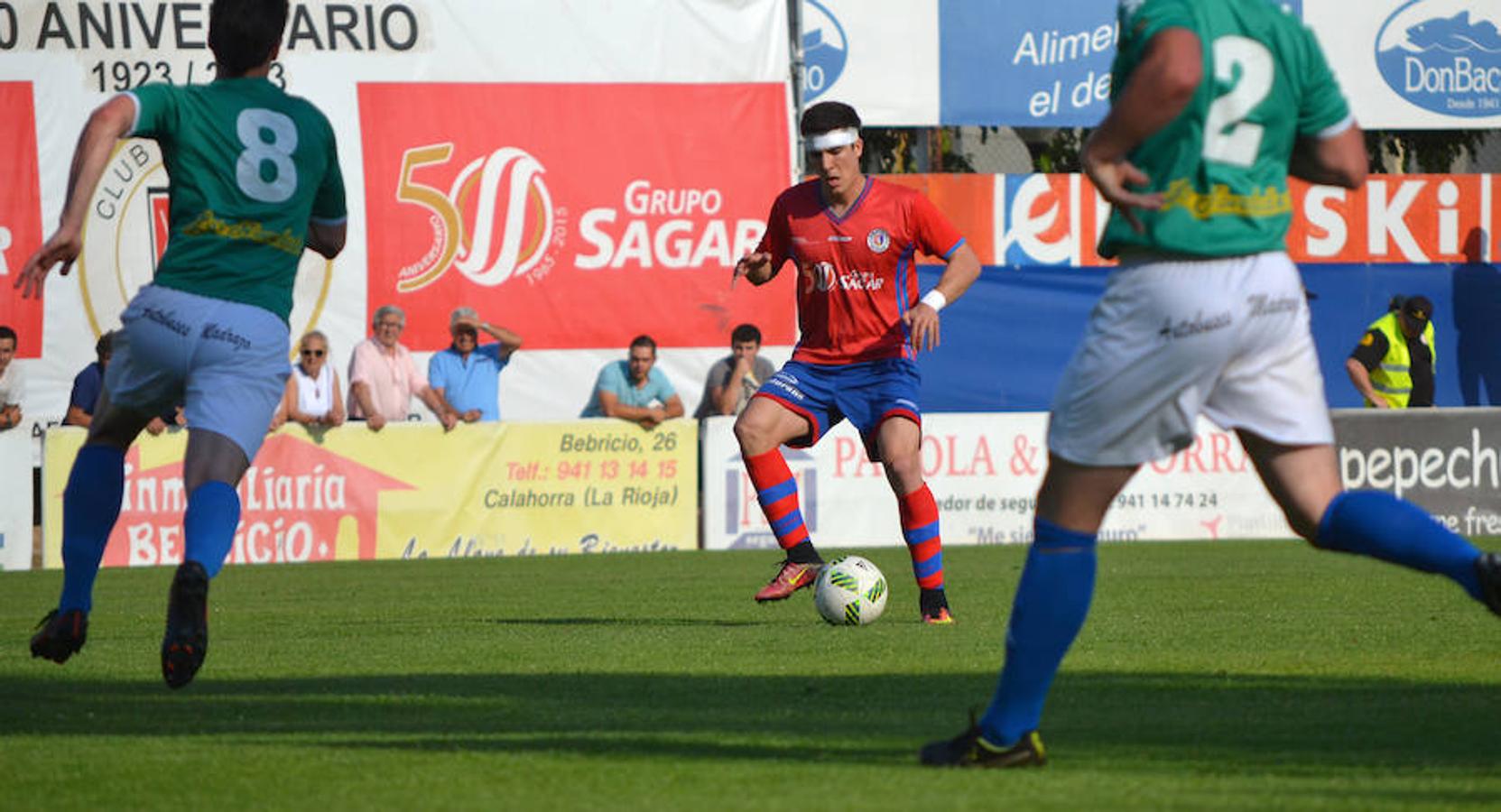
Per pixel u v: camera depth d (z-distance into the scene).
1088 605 14.38
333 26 54.16
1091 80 58.12
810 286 29.42
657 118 55.72
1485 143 60.66
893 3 57.03
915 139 58.56
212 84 19.14
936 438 55.12
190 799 13.64
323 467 51.94
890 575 42.06
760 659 23.45
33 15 52.94
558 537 53.25
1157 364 13.92
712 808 12.93
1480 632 26.73
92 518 19.69
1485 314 59.62
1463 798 13.10
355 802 13.42
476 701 19.44
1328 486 14.60
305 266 54.06
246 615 32.81
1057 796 13.27
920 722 17.53
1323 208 59.00
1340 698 18.98
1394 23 59.22
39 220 53.03
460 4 54.69
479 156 54.97
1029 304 57.41
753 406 29.67
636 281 55.72
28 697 20.14
